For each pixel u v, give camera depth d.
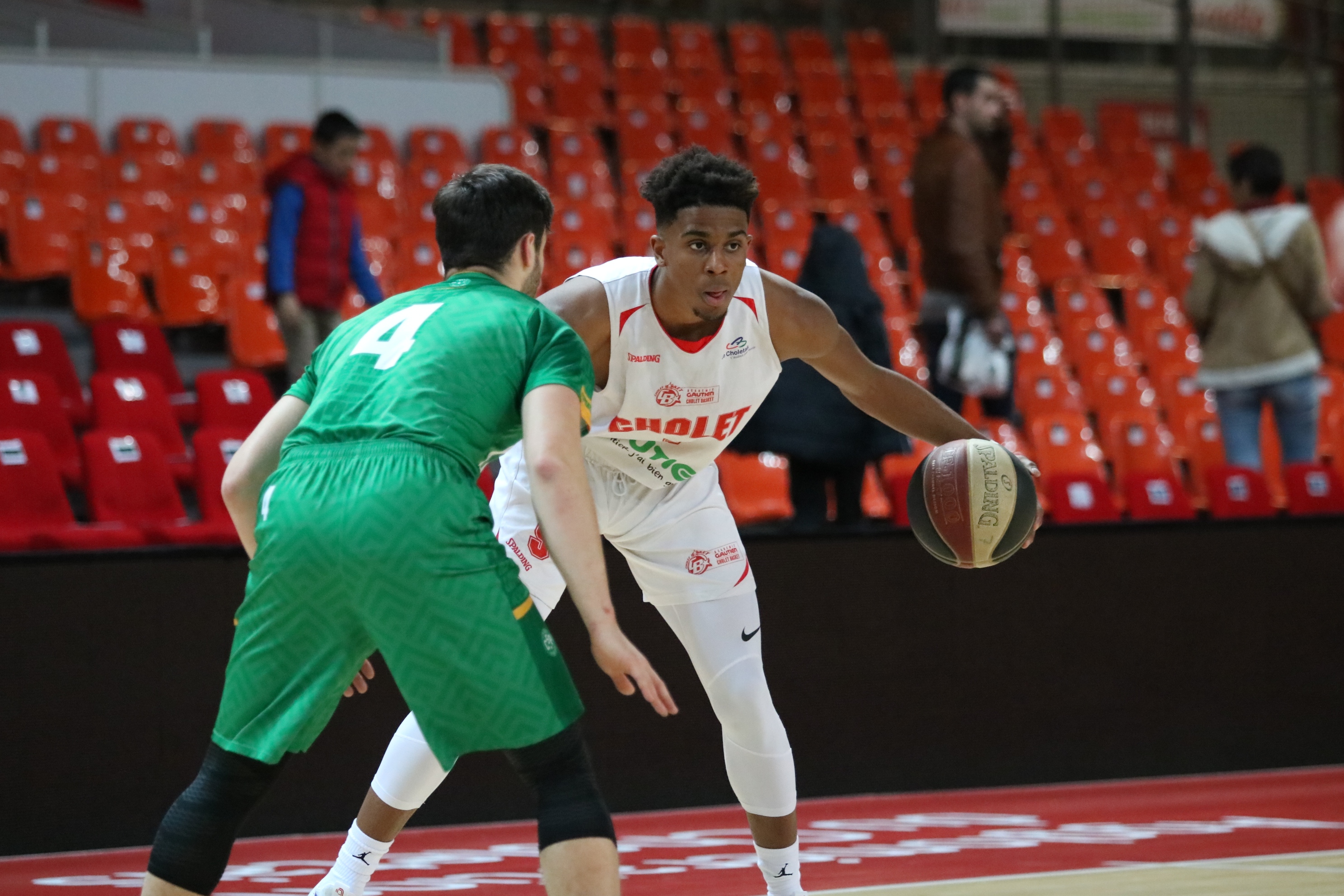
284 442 6.62
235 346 23.14
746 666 8.79
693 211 7.64
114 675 13.22
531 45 37.53
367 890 10.36
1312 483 18.72
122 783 13.17
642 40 38.53
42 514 16.45
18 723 12.91
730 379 8.53
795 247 29.48
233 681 6.33
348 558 6.02
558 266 27.33
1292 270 19.34
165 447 18.94
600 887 5.91
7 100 28.11
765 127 35.66
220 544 13.91
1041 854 11.39
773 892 8.90
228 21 32.88
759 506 20.52
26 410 18.41
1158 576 16.44
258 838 13.49
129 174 27.23
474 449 6.29
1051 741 15.95
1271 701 16.77
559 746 6.12
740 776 8.79
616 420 8.62
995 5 41.94
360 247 19.55
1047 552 16.09
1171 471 22.66
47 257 24.48
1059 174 35.59
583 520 6.02
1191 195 37.03
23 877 11.62
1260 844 11.66
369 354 6.53
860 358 8.89
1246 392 19.62
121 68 28.97
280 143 29.70
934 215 16.20
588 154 32.38
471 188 6.99
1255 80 42.75
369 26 33.22
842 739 15.24
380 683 14.00
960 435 9.17
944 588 15.69
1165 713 16.36
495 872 11.29
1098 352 26.89
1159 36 42.66
